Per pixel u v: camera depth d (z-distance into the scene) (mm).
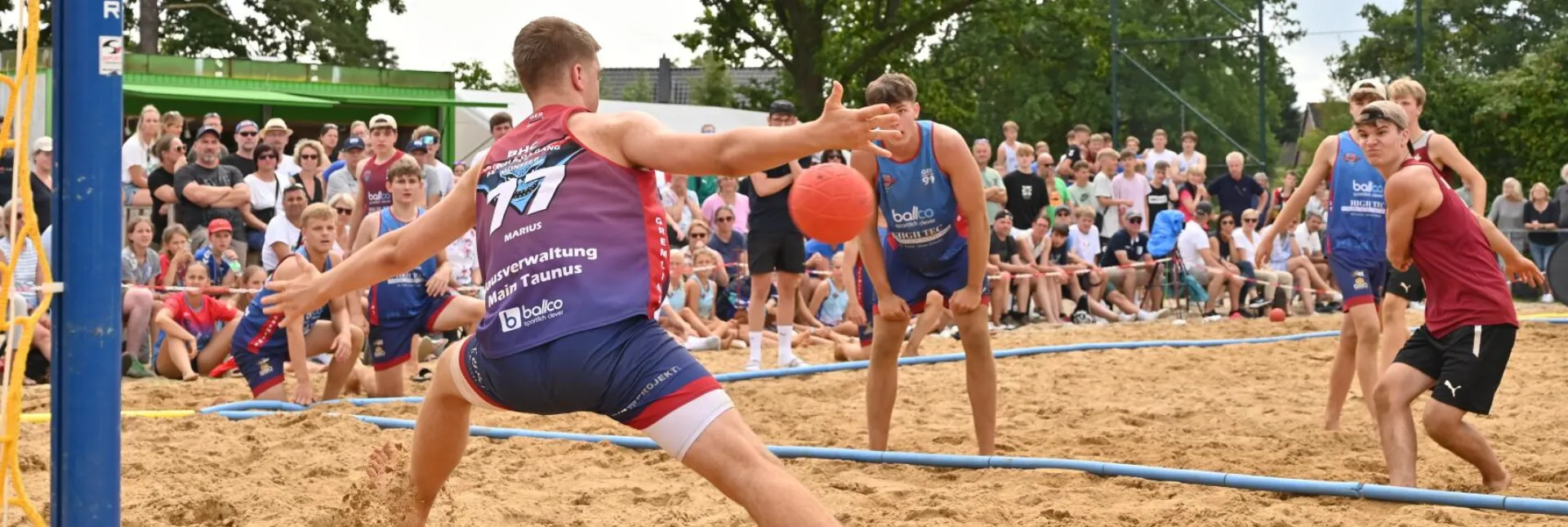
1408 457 5918
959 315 6840
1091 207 17047
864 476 6387
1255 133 22938
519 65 3902
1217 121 22984
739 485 3426
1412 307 17828
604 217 3602
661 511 5578
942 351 13008
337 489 6023
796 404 9320
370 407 8734
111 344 3596
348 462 6613
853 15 40969
